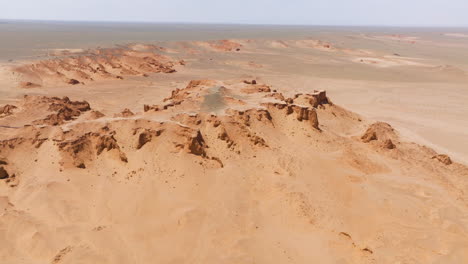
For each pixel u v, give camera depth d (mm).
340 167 35000
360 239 25906
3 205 26562
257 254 23125
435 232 26500
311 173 32750
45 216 25688
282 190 29344
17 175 29891
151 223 25703
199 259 22766
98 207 27062
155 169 29906
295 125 39750
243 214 26875
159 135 31891
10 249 23078
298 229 26031
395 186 33562
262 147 34719
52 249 22812
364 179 34031
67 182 28844
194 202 27672
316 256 23266
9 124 35969
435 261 23266
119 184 29094
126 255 22969
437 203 30953
